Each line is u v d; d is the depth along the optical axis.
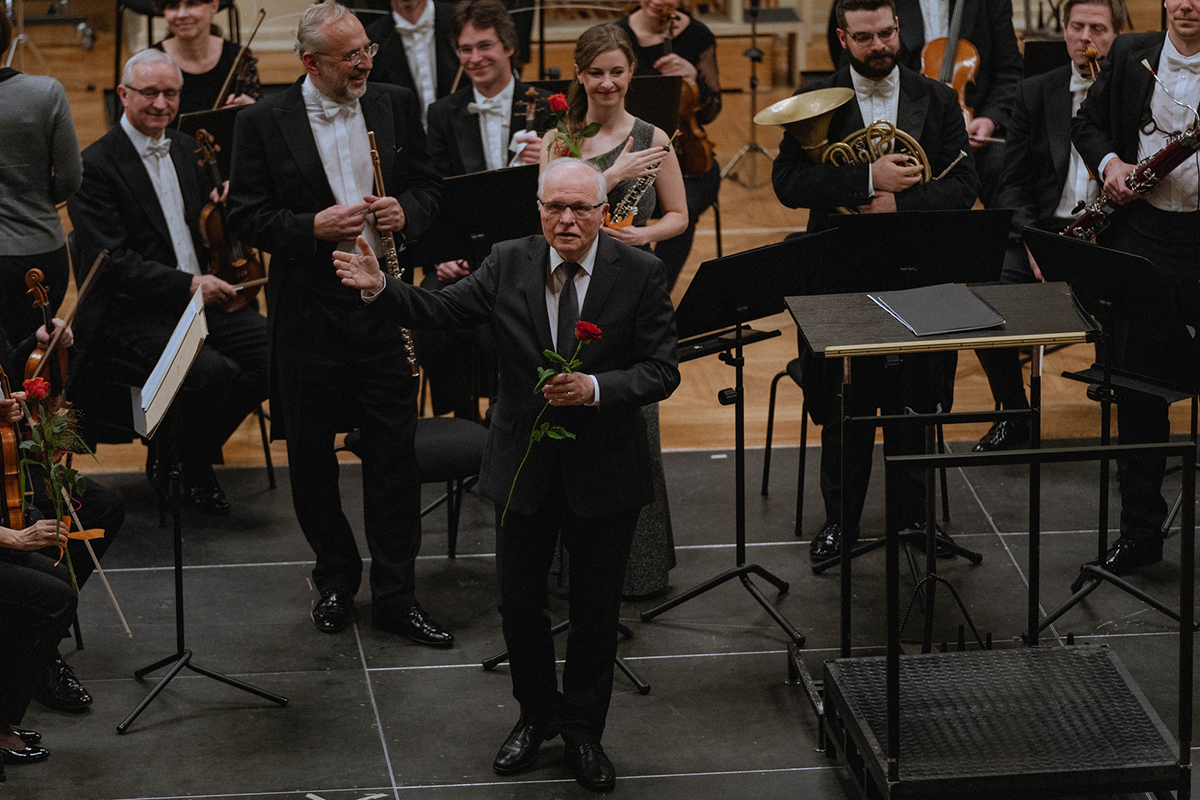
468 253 13.84
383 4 19.45
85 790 10.30
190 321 10.74
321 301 12.05
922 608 12.81
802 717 11.27
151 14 20.25
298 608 13.09
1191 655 9.10
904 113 13.40
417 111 12.62
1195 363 13.38
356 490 15.49
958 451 16.03
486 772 10.56
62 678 11.43
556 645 12.41
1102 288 11.95
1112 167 13.28
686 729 11.12
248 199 11.98
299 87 12.03
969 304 10.61
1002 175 16.16
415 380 12.42
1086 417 16.75
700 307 11.68
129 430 14.66
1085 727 9.70
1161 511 13.26
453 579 13.63
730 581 13.51
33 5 34.22
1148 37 13.27
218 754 10.78
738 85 30.69
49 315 12.50
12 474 10.23
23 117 13.76
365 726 11.19
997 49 18.64
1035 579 11.29
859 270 12.37
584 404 9.38
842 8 13.17
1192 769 10.41
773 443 16.47
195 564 13.87
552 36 32.06
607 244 9.85
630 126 13.22
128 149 14.63
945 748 9.48
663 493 13.15
